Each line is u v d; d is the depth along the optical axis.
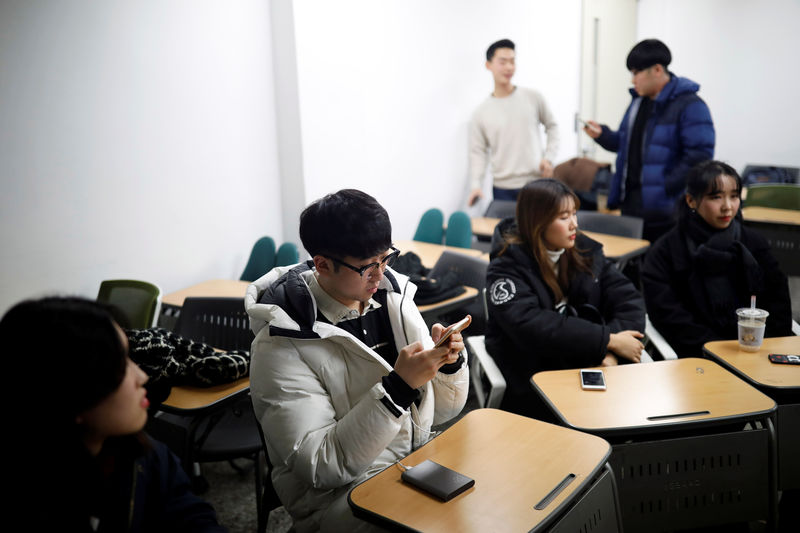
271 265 3.54
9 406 0.82
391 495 1.27
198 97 3.66
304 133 4.08
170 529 1.13
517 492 1.27
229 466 2.59
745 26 6.55
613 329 2.24
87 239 3.21
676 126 3.84
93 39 3.11
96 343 0.85
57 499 0.87
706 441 1.61
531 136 5.06
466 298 2.85
